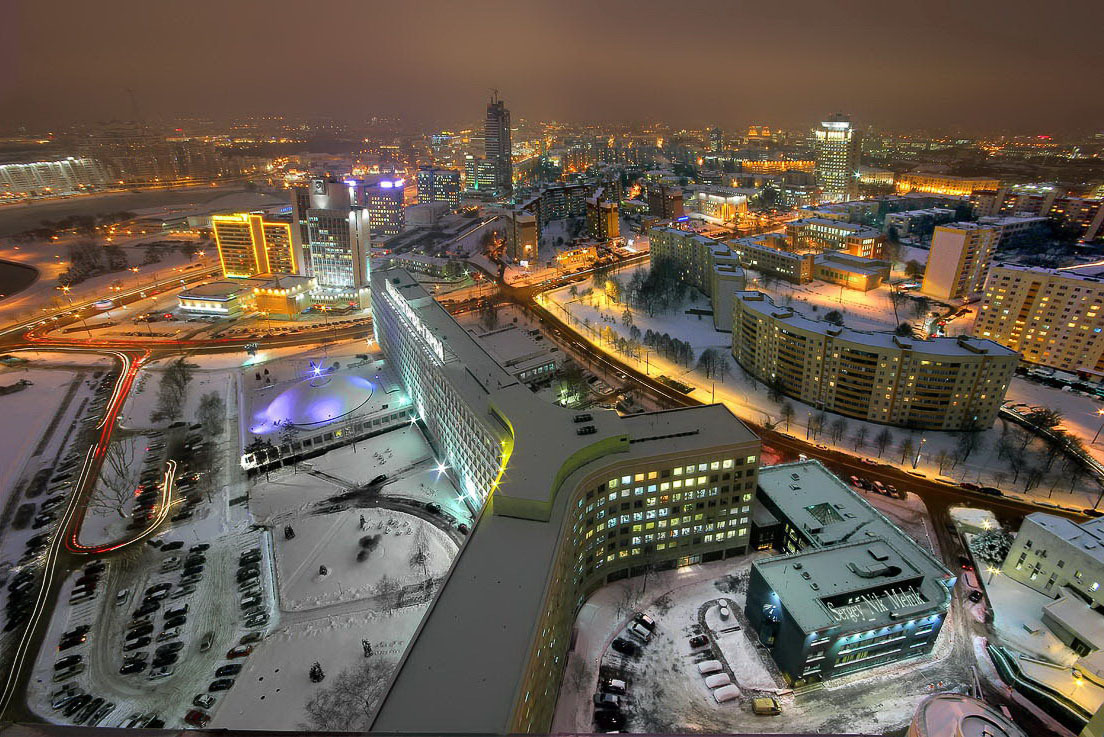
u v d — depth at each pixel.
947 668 113.38
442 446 184.62
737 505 137.38
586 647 118.50
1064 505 159.25
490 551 103.31
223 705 108.94
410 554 145.62
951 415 194.00
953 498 162.88
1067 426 195.88
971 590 130.75
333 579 138.75
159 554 148.50
